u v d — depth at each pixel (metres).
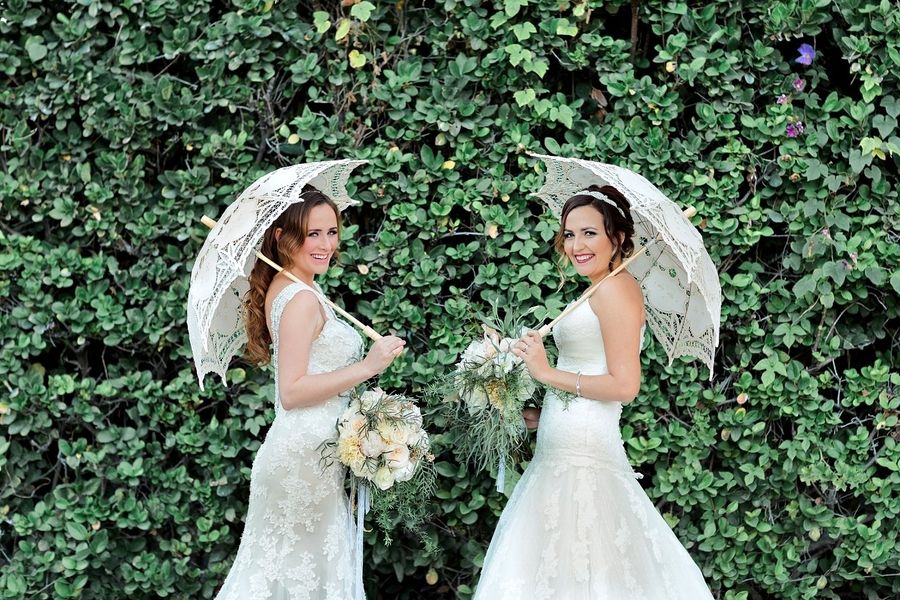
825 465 4.04
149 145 4.12
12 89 4.13
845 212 4.08
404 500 3.52
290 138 4.03
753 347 4.09
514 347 3.42
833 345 4.05
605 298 3.44
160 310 4.09
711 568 4.14
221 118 4.16
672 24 4.07
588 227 3.48
